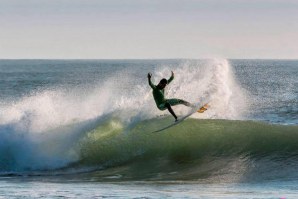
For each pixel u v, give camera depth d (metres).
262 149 67.81
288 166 63.38
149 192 53.56
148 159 69.12
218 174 62.78
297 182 57.69
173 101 71.94
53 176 65.62
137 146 70.81
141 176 63.81
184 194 52.31
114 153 70.44
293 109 133.38
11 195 52.81
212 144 69.81
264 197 50.22
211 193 52.53
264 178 59.88
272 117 119.31
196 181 60.19
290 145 67.69
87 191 54.56
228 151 68.38
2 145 71.69
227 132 71.25
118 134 72.25
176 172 64.75
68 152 70.88
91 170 68.12
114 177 63.88
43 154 70.75
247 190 54.28
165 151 69.88
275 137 69.44
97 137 71.94
